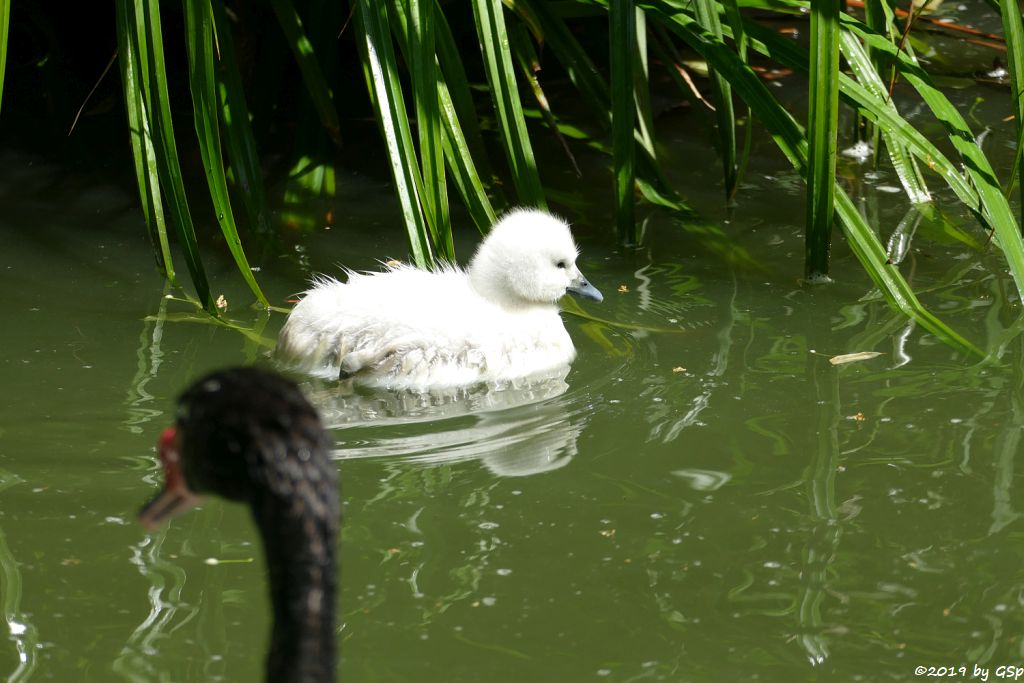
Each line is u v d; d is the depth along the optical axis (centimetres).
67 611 486
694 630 481
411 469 595
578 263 841
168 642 469
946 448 614
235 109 849
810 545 536
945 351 720
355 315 692
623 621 486
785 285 810
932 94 798
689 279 820
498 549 532
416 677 452
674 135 1050
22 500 556
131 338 718
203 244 846
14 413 630
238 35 1016
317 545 267
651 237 880
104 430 617
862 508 563
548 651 468
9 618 480
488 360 696
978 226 888
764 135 1062
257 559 522
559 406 665
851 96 789
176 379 671
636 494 575
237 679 451
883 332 745
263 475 263
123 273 800
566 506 564
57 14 1081
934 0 1230
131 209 893
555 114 1065
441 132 756
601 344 739
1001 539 540
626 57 815
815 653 467
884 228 884
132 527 542
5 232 847
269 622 482
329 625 271
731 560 526
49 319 736
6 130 997
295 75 1083
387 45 742
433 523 550
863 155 1020
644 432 635
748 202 938
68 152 970
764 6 912
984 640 476
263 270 812
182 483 279
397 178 743
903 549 534
